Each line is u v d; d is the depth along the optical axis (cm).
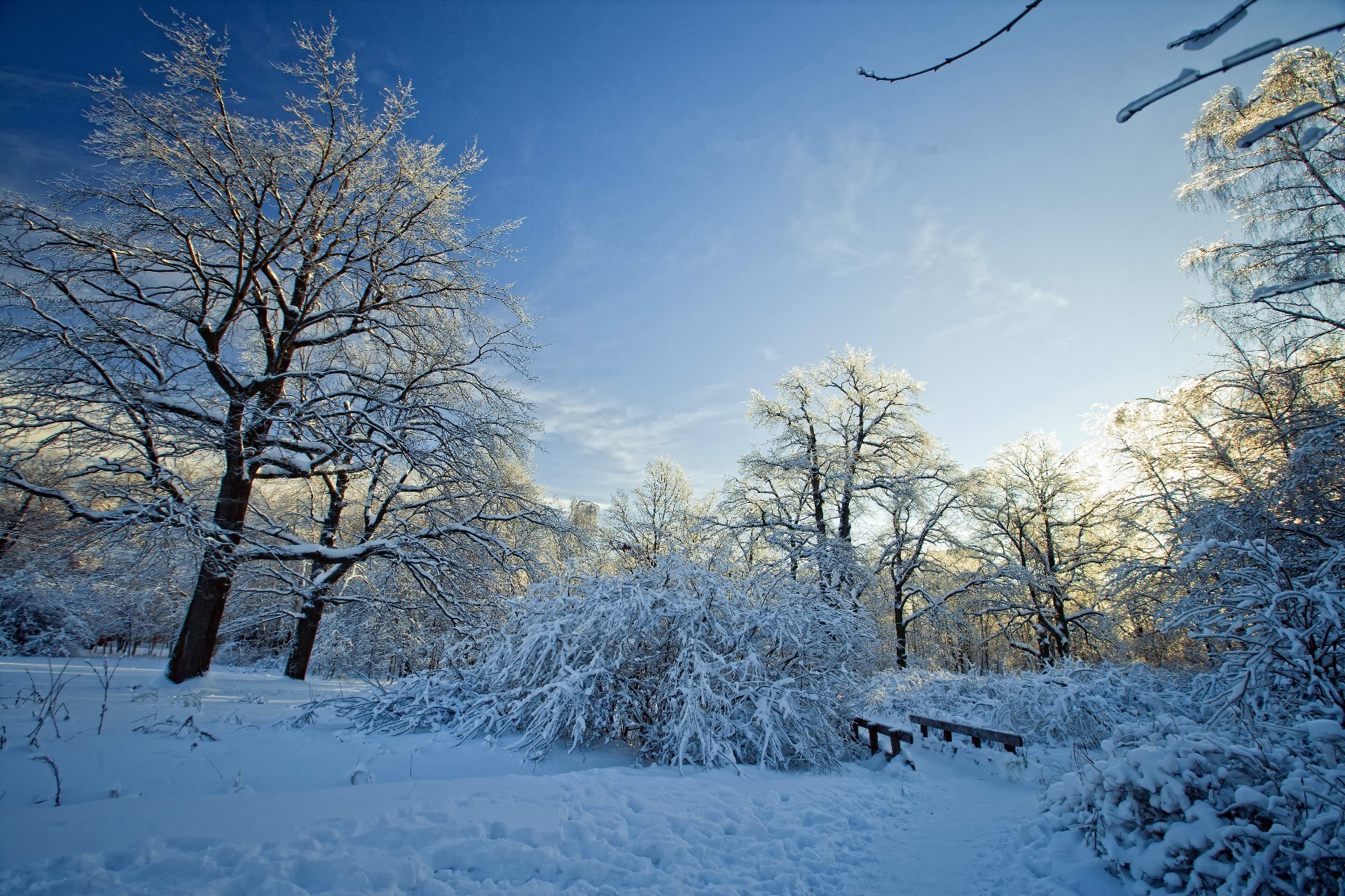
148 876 312
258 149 1088
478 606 1254
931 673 1509
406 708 754
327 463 1254
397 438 1170
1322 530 824
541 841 399
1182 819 372
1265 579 574
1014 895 386
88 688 856
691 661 729
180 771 521
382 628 1620
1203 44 189
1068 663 1175
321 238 1198
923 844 488
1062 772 725
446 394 1373
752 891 376
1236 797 352
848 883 402
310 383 1350
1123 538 1346
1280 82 958
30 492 948
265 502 1513
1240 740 479
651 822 455
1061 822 466
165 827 362
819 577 1104
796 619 823
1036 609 2003
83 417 960
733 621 785
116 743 560
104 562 984
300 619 1439
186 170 1058
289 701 954
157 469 1008
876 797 621
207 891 300
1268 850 317
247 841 352
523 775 557
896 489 1883
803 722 728
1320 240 932
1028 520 2227
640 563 1002
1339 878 301
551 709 665
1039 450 2280
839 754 773
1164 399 1229
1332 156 918
